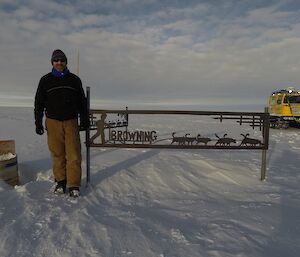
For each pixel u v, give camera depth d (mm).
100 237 3193
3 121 24969
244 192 5000
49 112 4559
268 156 8531
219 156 7973
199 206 4250
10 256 2801
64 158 4727
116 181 5363
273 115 21812
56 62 4473
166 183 5367
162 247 3016
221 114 5574
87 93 5195
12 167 5508
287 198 4672
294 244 3137
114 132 5414
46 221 3551
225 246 3045
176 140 5551
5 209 3838
